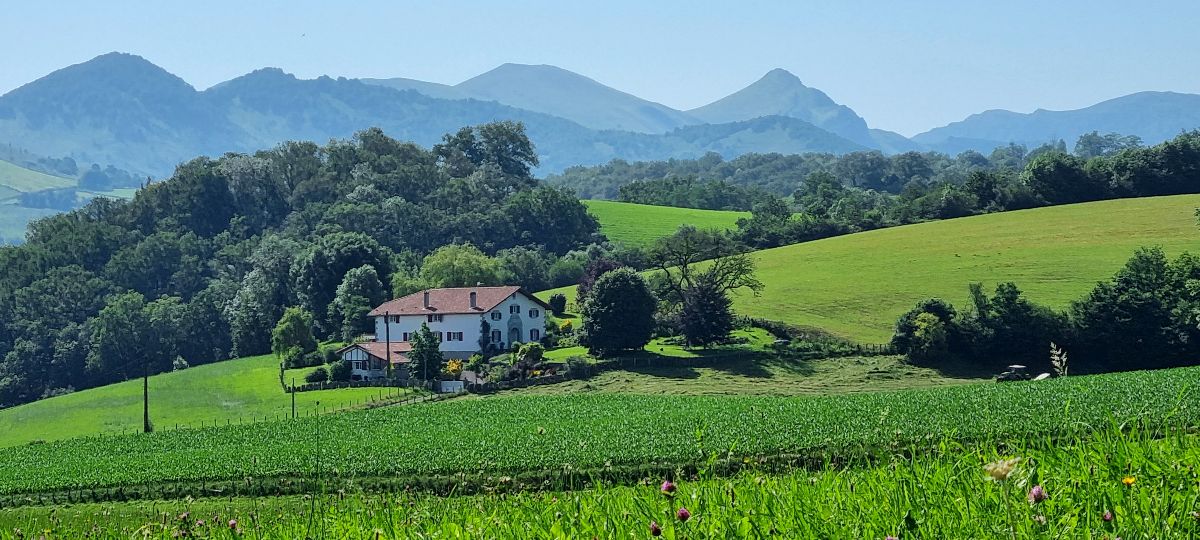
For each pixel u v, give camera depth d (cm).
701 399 7119
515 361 9788
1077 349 8738
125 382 11925
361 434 6241
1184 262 9312
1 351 14938
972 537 740
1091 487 790
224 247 17512
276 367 11488
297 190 19888
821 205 17800
